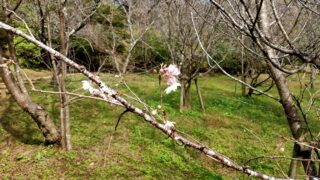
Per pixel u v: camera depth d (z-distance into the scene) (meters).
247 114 13.59
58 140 8.44
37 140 9.08
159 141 9.52
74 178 7.26
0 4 9.02
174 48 12.62
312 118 12.33
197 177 7.89
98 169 7.65
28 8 11.62
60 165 7.75
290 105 3.80
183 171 8.13
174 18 11.71
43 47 1.73
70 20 11.37
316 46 3.36
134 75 17.20
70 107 11.88
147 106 1.96
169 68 2.06
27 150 8.37
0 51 7.58
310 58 2.65
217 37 11.09
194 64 13.05
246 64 16.92
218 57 15.52
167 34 12.68
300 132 3.79
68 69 12.49
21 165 7.69
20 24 11.66
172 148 9.20
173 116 12.11
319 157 3.22
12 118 10.70
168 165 8.32
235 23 2.59
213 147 9.82
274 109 14.70
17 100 8.02
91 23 14.71
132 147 8.96
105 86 1.81
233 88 18.34
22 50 16.42
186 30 11.34
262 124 12.41
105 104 12.38
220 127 11.57
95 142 9.05
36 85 14.57
